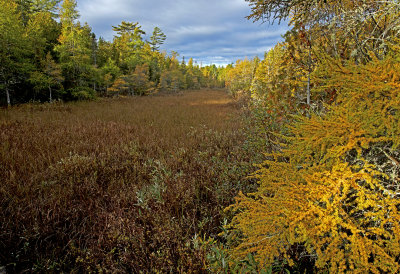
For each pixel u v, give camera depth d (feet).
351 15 6.73
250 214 4.45
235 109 44.45
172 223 7.59
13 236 7.25
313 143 4.36
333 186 3.86
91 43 79.82
